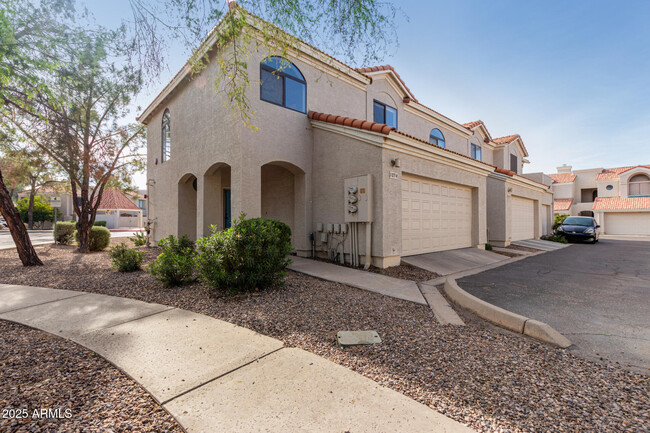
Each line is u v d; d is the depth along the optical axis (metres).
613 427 2.29
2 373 2.94
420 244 9.85
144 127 14.91
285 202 10.83
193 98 10.73
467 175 11.65
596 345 3.78
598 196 33.88
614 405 2.57
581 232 18.67
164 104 13.09
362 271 7.81
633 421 2.36
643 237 25.98
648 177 30.88
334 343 3.71
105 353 3.33
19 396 2.58
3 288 6.22
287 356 3.32
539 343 3.86
